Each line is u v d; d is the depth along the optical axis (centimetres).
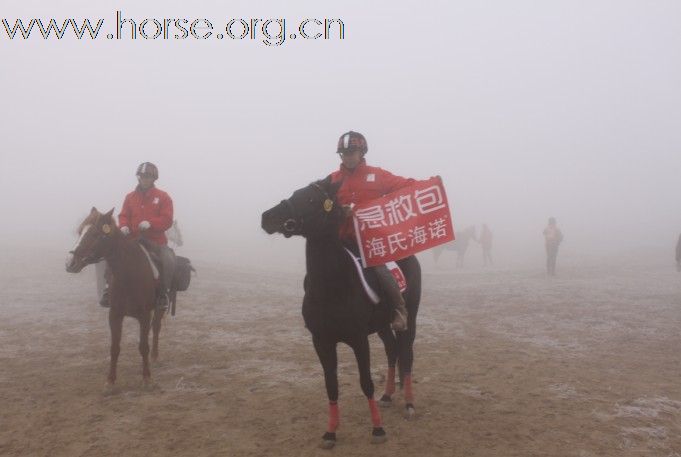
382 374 695
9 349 839
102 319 1080
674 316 1121
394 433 502
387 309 497
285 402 589
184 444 483
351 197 507
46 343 879
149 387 635
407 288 537
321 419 539
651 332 973
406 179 513
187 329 1000
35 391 630
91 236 573
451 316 1162
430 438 489
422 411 556
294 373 705
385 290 479
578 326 1034
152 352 759
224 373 709
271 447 476
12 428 520
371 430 509
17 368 730
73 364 752
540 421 529
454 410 559
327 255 438
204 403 588
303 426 522
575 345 877
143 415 551
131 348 845
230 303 1307
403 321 481
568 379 670
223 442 487
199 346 864
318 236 436
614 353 824
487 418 536
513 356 799
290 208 416
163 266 677
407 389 542
